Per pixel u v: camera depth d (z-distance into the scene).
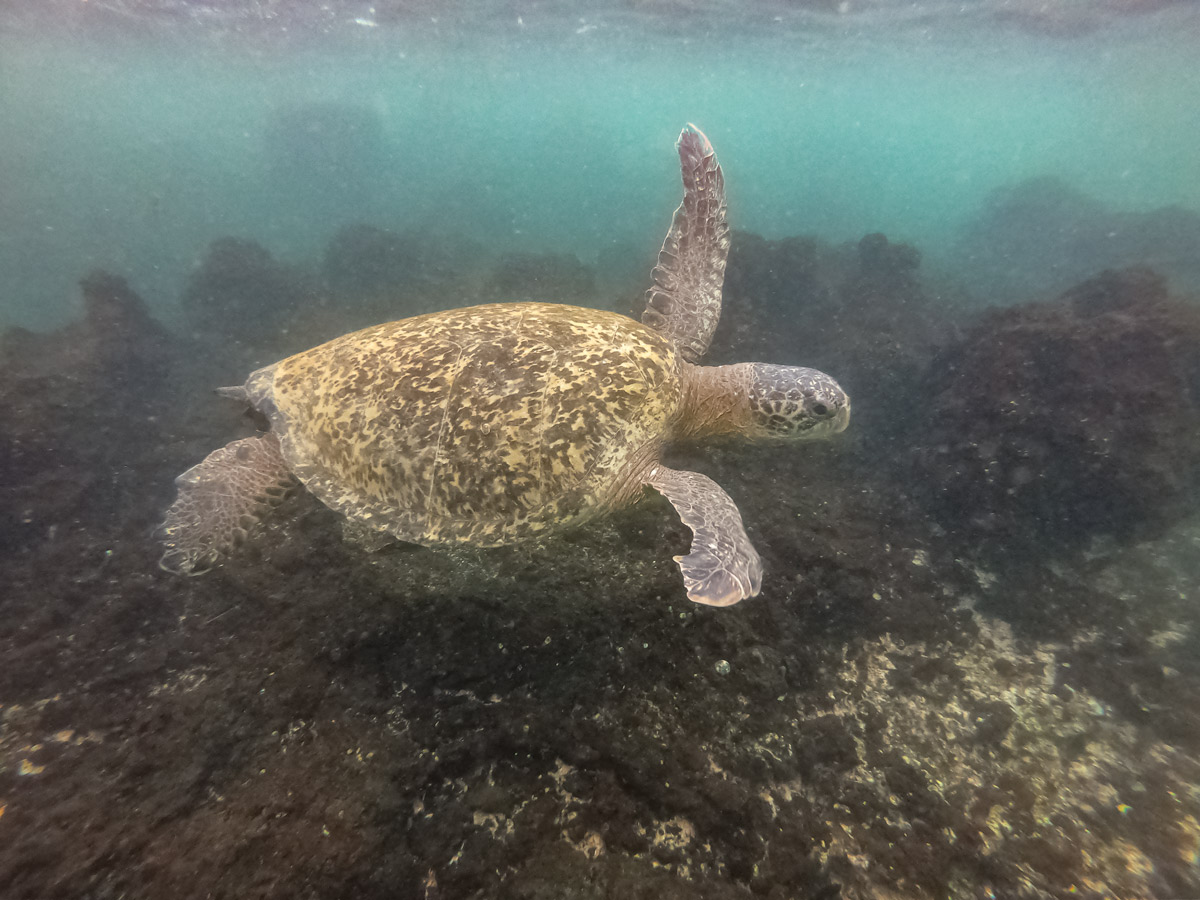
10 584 1.02
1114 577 1.07
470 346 0.81
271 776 0.74
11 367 1.64
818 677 0.91
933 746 0.84
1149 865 0.71
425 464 0.76
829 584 1.02
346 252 3.23
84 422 1.48
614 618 0.89
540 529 0.77
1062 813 0.76
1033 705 0.88
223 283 2.72
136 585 0.99
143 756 0.76
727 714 0.83
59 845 0.67
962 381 1.42
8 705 0.83
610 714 0.81
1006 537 1.14
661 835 0.73
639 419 0.83
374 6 3.79
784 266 2.37
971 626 1.00
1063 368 1.32
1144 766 0.80
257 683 0.83
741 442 1.24
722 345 1.77
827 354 1.82
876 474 1.33
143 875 0.66
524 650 0.86
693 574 0.71
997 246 4.40
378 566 0.96
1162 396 1.21
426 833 0.71
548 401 0.78
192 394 1.75
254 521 0.89
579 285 2.77
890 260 2.75
